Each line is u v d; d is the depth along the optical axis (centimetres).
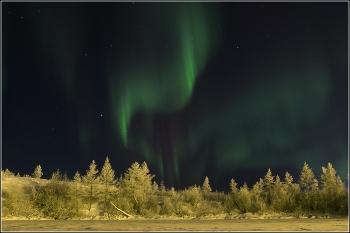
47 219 2512
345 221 2148
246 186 3650
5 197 2847
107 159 3344
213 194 4409
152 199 3253
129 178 3403
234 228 1669
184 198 3731
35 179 4194
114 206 2966
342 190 3303
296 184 3638
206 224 1945
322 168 3509
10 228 1670
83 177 3244
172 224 1936
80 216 2678
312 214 2927
